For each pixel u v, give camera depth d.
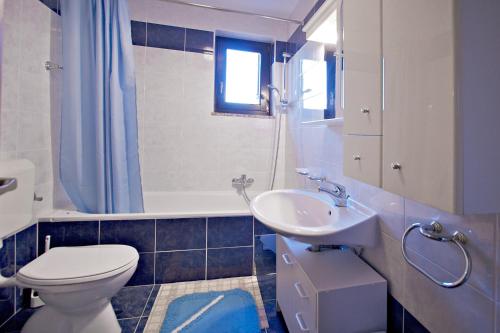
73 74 1.61
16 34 1.40
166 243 1.69
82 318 1.17
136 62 2.17
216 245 1.76
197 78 2.30
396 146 0.65
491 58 0.50
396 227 0.95
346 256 1.14
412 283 0.88
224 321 1.35
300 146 1.97
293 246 1.21
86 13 1.65
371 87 0.77
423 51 0.55
